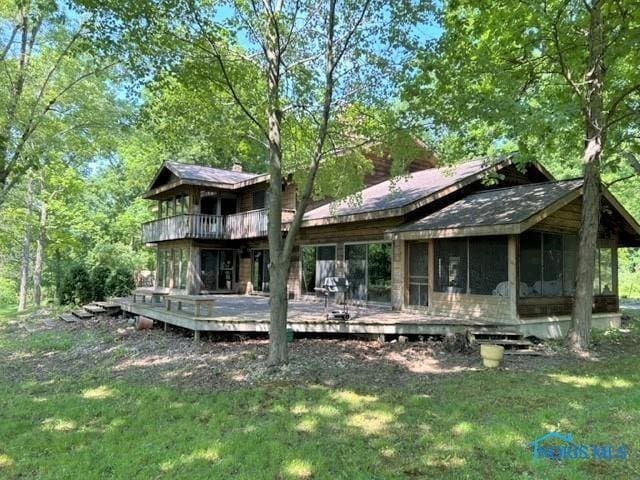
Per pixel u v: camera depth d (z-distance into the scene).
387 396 5.65
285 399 5.53
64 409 5.27
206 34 6.61
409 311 11.60
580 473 3.59
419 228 10.61
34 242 23.72
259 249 18.75
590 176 9.02
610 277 12.03
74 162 20.62
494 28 9.24
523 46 9.45
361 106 7.57
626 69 9.81
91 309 13.53
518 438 4.28
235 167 22.28
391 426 4.64
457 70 7.17
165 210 22.25
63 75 14.34
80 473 3.69
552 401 5.43
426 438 4.30
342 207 14.21
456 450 4.05
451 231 9.81
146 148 21.05
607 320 11.71
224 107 7.61
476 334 8.92
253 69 7.43
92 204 29.06
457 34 7.59
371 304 12.94
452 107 6.81
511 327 9.38
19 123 13.13
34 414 5.13
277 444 4.16
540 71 10.12
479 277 10.17
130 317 12.74
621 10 8.41
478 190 13.09
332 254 14.63
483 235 9.65
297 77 7.29
